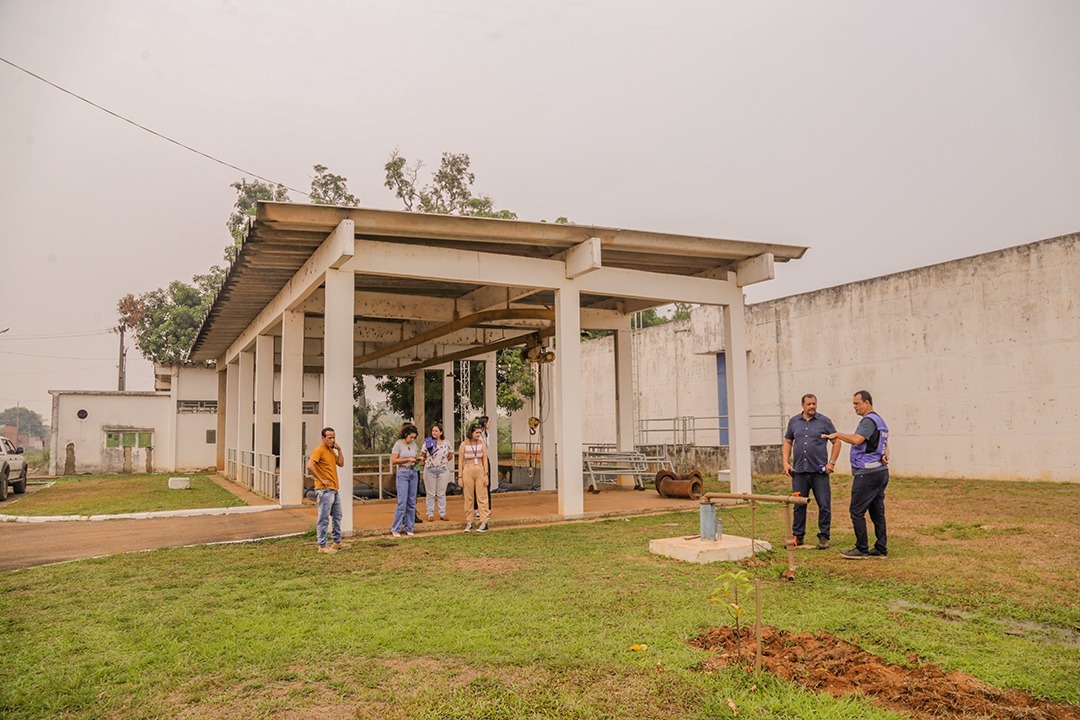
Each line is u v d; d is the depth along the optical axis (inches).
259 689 169.2
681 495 590.2
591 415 1211.9
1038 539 350.9
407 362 890.7
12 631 217.9
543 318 558.9
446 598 251.3
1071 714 149.7
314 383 1053.2
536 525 451.8
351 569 309.1
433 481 466.6
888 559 311.1
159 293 1546.5
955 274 676.7
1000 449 636.1
